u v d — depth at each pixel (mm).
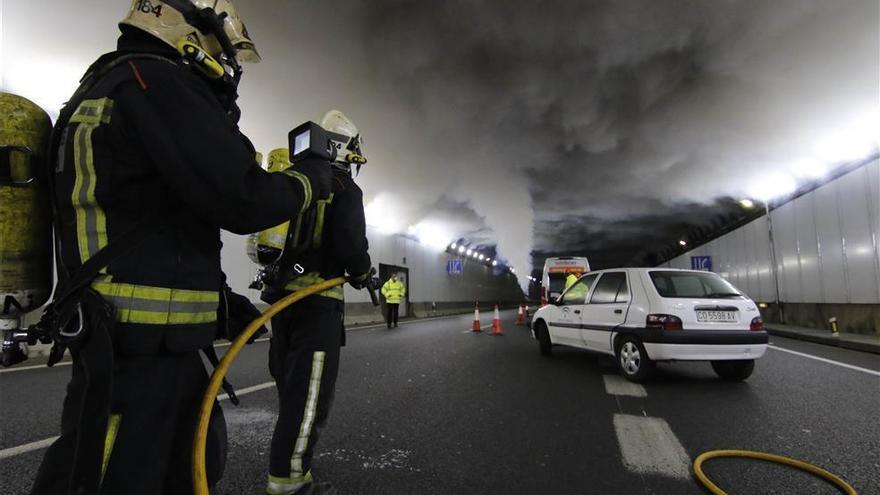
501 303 49469
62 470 1039
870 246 11203
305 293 1912
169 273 1125
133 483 1040
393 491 2709
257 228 1212
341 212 2488
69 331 1011
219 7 1365
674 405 4730
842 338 10727
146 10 1212
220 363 1361
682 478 2922
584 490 2748
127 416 1053
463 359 7801
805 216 14312
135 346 1067
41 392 5031
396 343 10312
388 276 22000
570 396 5102
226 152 1113
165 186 1147
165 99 1093
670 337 5547
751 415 4363
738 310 5766
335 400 4852
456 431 3838
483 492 2715
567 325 7418
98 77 1174
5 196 1081
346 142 2621
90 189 1056
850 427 3988
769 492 2719
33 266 1138
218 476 1306
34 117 1158
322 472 2969
